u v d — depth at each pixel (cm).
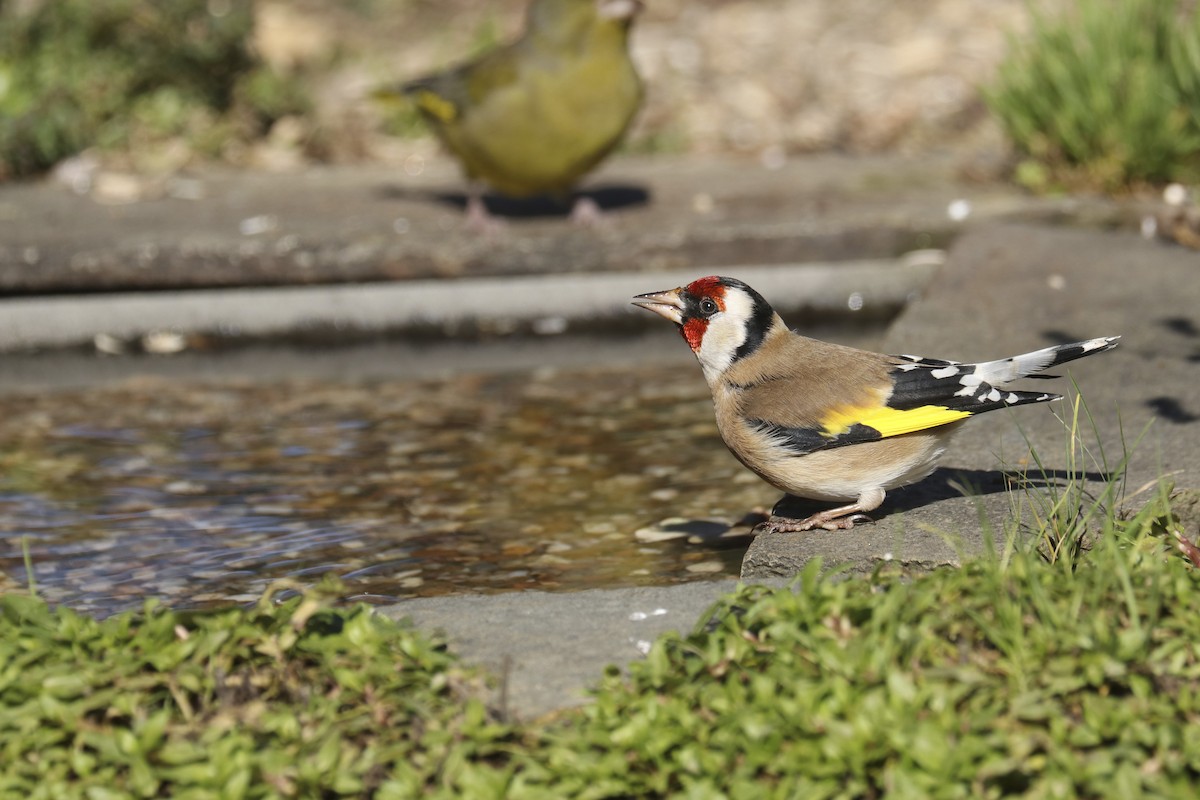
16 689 623
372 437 1155
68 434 1176
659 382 1288
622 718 600
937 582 665
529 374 1330
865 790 564
